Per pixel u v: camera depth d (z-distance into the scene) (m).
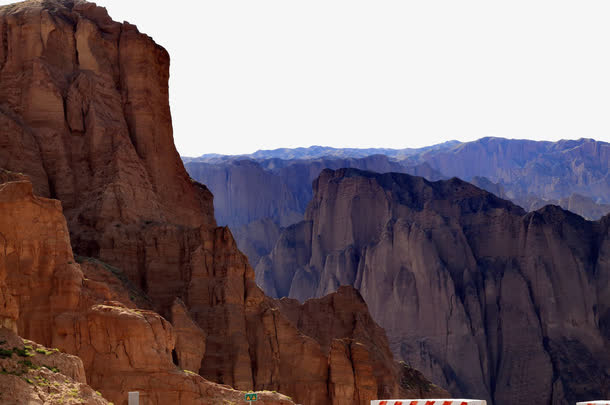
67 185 103.88
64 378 60.28
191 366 92.75
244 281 103.75
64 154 104.81
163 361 74.69
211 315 99.50
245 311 102.56
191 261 101.75
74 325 74.69
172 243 103.00
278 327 103.38
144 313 76.25
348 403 103.94
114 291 87.94
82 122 107.19
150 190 107.69
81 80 108.31
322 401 104.44
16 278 74.25
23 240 75.00
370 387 105.44
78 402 58.28
